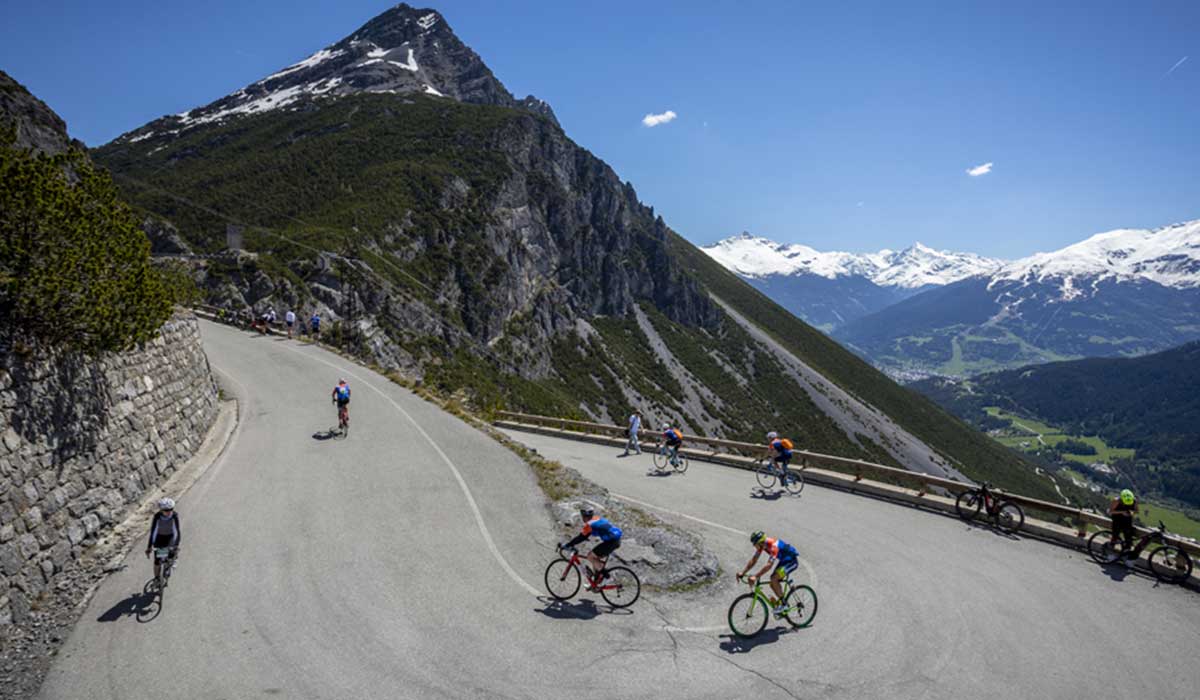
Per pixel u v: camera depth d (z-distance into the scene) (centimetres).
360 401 2814
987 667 1005
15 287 1155
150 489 1586
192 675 901
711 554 1405
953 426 19675
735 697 905
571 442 3152
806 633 1100
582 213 16438
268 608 1083
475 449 2166
